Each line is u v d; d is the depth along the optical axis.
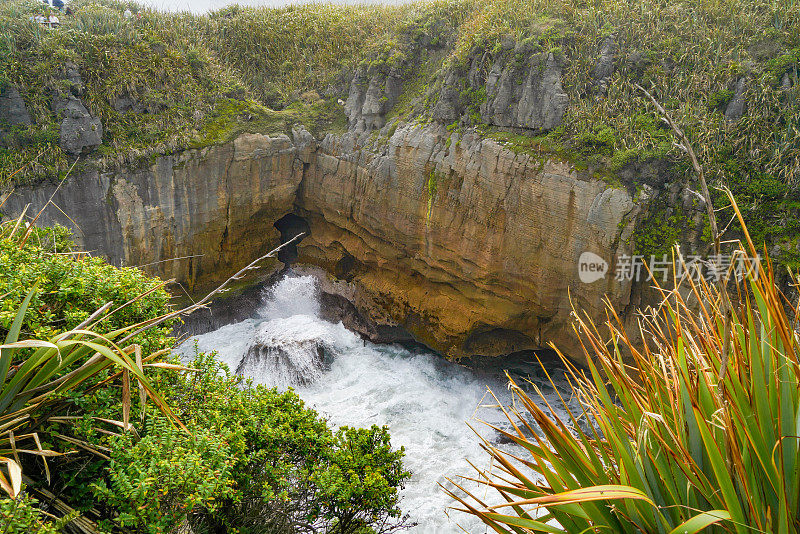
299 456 5.41
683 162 10.05
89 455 3.43
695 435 1.87
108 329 3.92
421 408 12.12
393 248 14.59
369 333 15.15
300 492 5.15
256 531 4.61
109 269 4.66
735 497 1.59
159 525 3.22
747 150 9.90
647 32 11.74
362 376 13.45
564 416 11.19
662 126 10.55
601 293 10.61
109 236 13.84
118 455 3.34
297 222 17.75
